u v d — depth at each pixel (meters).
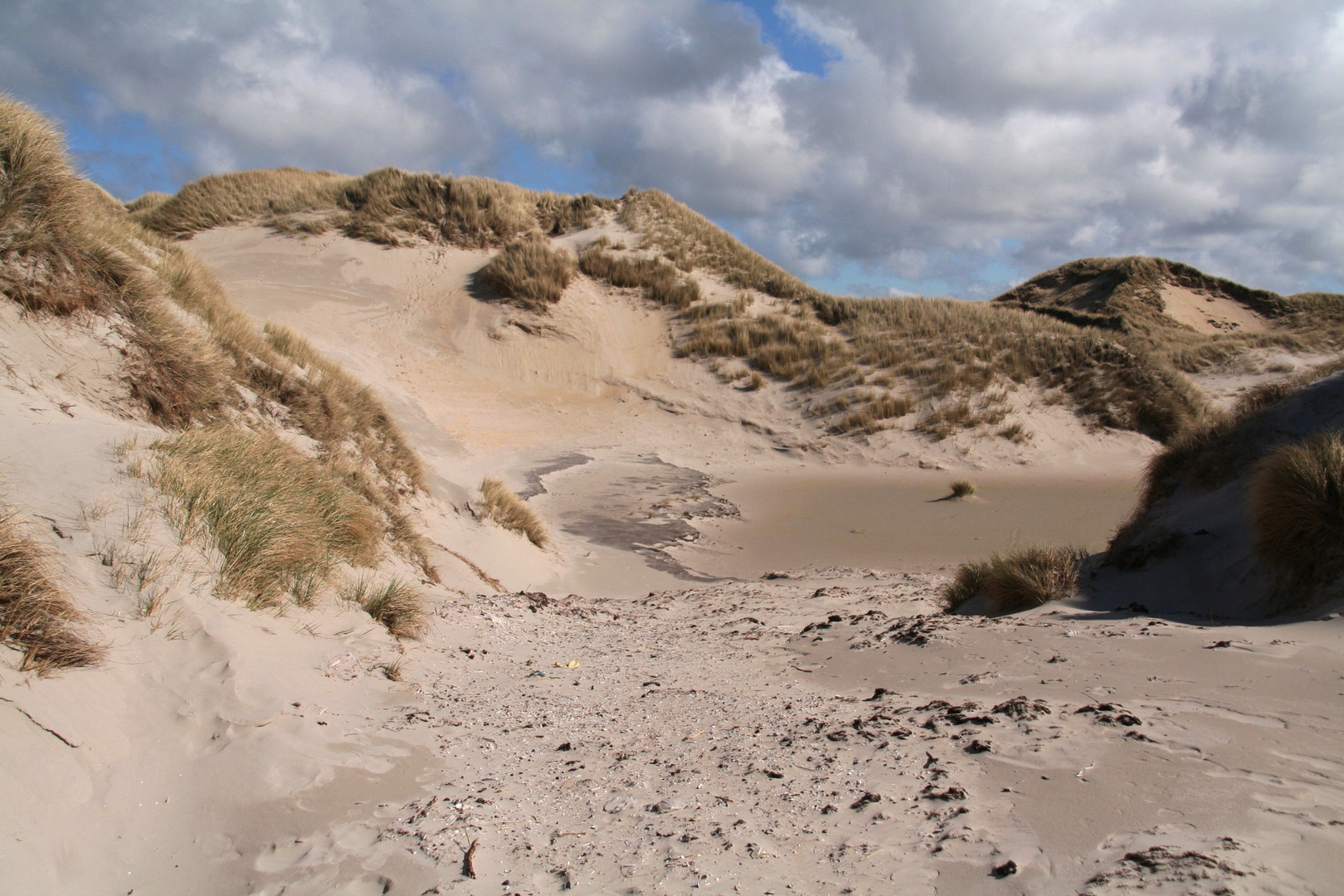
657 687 4.68
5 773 2.53
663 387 25.72
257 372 8.86
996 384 24.09
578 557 11.84
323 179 37.94
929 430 22.44
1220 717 3.13
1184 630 4.70
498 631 6.18
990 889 2.09
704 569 11.72
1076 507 15.75
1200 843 2.17
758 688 4.59
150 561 3.99
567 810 2.87
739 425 23.75
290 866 2.50
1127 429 22.81
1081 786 2.62
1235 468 7.45
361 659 4.46
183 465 4.86
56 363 5.62
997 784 2.72
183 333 7.36
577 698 4.41
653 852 2.48
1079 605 6.52
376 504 8.19
